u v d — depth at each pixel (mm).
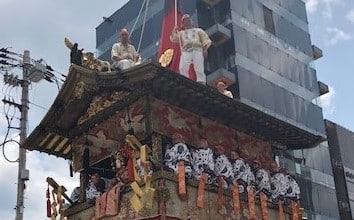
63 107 13719
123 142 13273
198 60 14398
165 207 11219
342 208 40562
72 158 14930
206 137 13492
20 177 23391
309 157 38719
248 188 13078
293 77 39906
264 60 37562
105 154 14000
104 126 13875
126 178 12305
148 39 37281
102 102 13562
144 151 11328
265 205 13445
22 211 22922
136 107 12969
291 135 15266
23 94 25125
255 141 14961
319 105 41438
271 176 14367
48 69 25438
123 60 13898
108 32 42062
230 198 12680
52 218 13758
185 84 12234
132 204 11391
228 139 14133
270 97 36656
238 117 13898
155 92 12531
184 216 11516
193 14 36156
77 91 13148
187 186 11836
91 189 13406
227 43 35812
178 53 15297
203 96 12734
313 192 37875
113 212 12070
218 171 12695
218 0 36781
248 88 34906
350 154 43156
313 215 37031
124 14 41125
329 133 42500
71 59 13148
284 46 40250
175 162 11812
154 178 11500
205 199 12133
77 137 14656
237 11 36938
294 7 43281
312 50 43500
